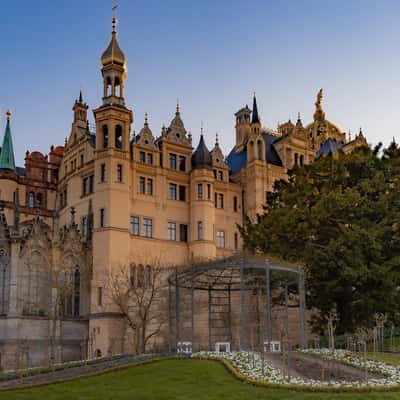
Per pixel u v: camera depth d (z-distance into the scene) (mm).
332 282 49469
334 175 55312
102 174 71250
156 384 27641
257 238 57625
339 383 26844
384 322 47625
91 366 34906
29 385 29453
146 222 74000
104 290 66812
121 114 72750
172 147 78688
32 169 83688
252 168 83938
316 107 104500
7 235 66188
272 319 62375
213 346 60375
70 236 69938
